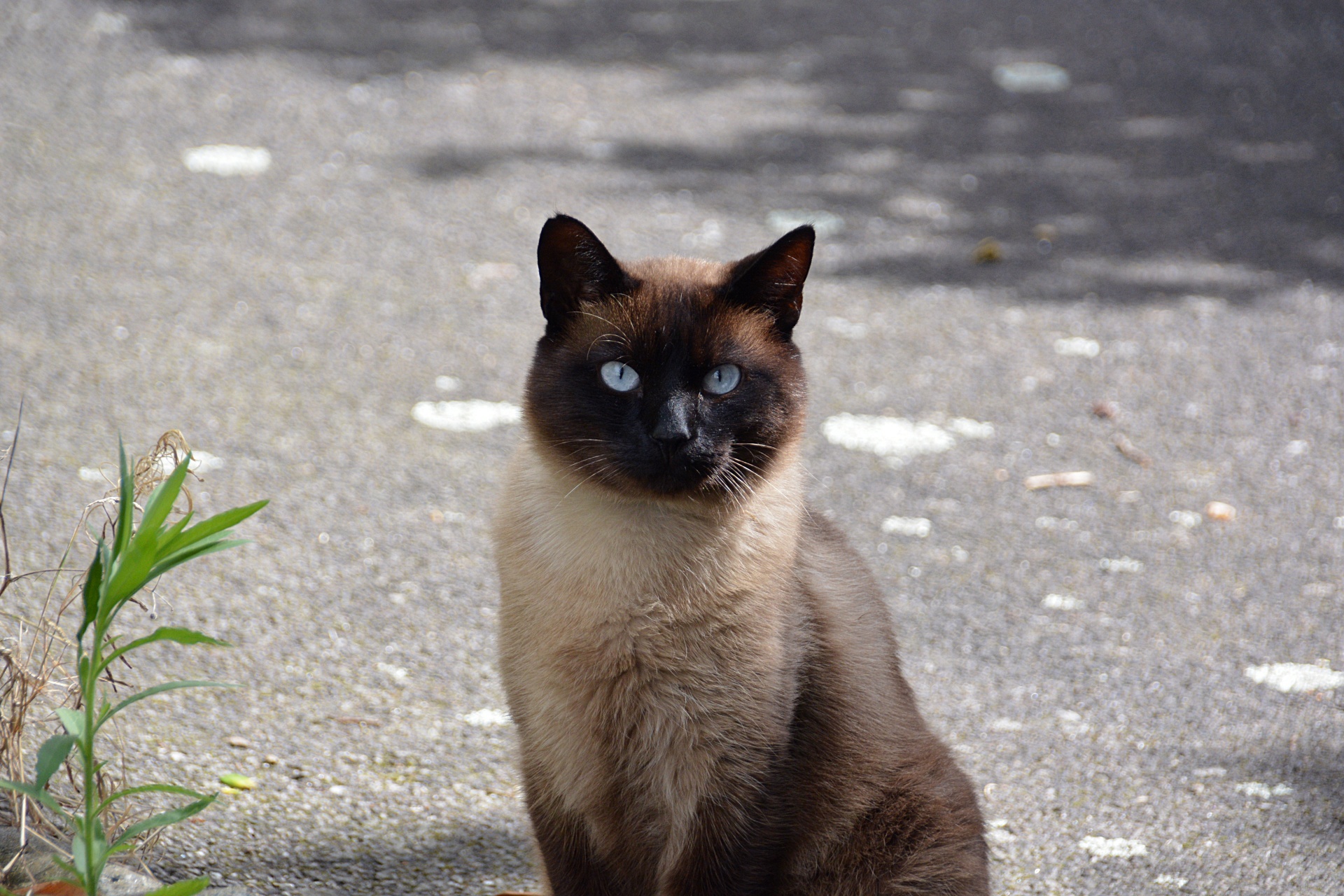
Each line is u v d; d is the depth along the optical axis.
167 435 3.48
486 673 4.43
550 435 3.41
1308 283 8.02
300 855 3.51
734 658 3.23
